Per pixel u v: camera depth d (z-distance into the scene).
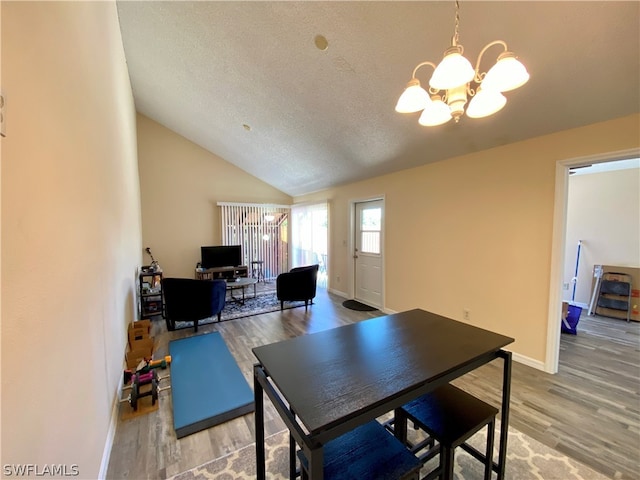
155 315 4.38
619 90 1.93
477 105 1.26
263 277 6.91
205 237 6.21
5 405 0.71
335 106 3.09
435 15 1.84
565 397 2.21
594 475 1.53
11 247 0.75
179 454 1.70
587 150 2.27
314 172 5.18
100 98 1.96
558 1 1.56
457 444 1.25
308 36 2.35
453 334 1.60
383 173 4.34
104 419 1.69
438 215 3.54
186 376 2.52
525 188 2.67
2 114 0.71
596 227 4.57
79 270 1.34
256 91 3.37
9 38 0.76
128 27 3.03
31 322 0.85
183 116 4.88
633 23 1.56
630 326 3.88
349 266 5.29
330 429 0.92
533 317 2.65
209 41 2.83
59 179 1.12
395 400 1.05
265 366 1.24
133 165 4.32
